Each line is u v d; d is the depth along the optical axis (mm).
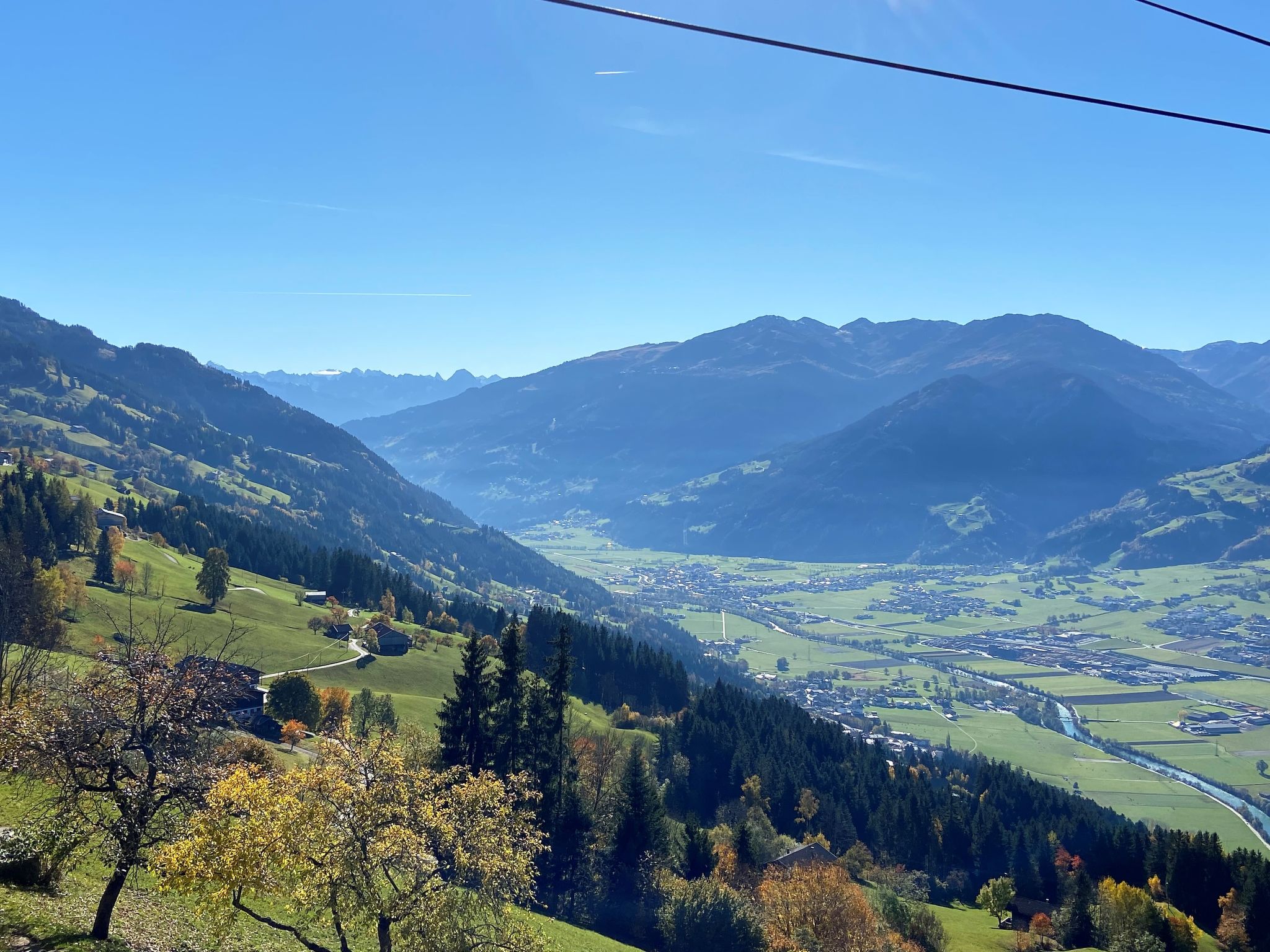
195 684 30234
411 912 29562
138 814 27938
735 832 98188
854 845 126250
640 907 69875
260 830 28125
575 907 70125
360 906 29438
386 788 30734
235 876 27453
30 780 28953
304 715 96438
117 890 28922
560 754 81062
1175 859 122875
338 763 31234
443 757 73750
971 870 133750
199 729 30031
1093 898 107250
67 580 122688
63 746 27484
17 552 92062
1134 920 98500
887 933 77000
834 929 69438
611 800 84750
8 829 32000
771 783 139625
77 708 28359
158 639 32344
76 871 35281
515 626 82750
